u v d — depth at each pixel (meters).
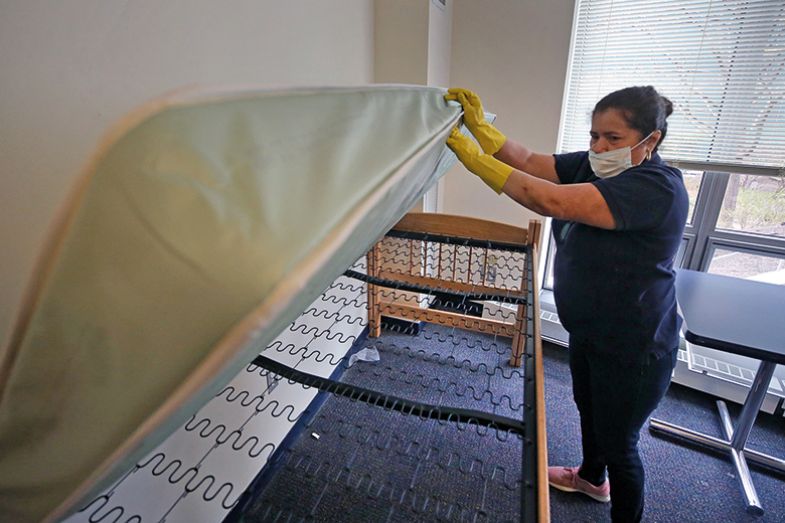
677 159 1.77
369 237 0.70
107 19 0.72
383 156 0.51
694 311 1.35
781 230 1.77
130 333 0.34
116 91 0.76
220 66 0.99
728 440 1.62
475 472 1.43
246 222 0.33
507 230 1.73
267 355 1.39
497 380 1.92
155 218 0.32
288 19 1.21
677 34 1.65
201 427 1.09
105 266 0.33
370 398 0.99
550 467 1.52
